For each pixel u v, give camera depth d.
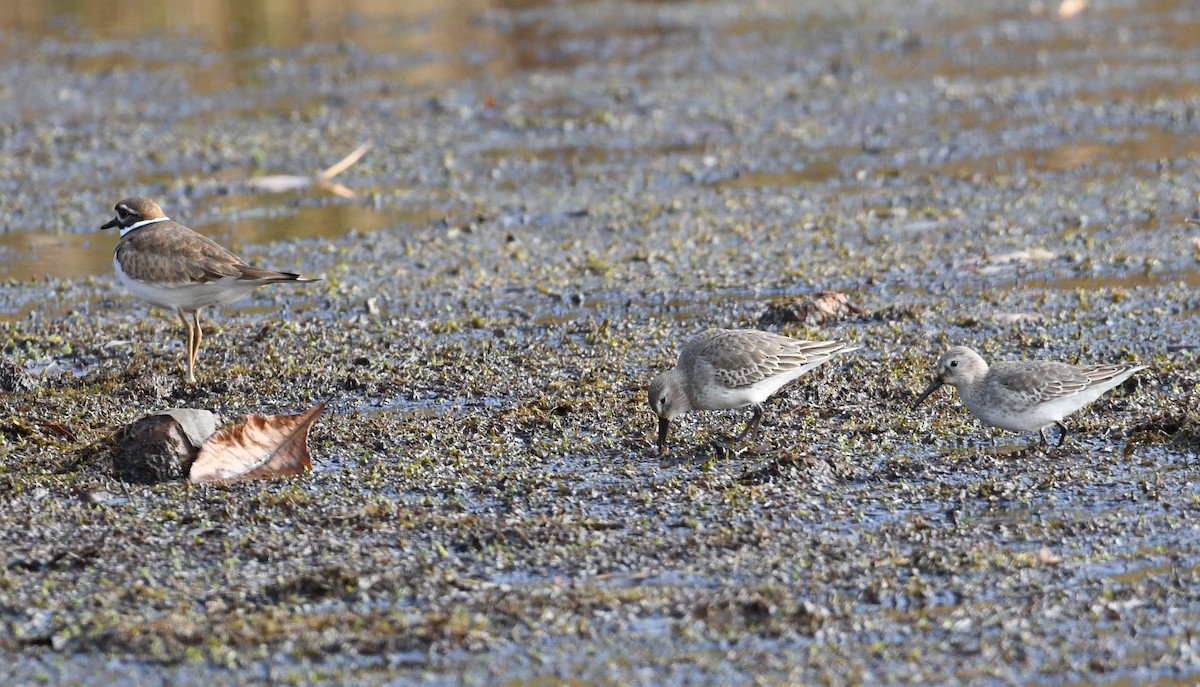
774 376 12.58
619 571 9.84
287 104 27.77
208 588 9.64
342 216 21.58
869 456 12.09
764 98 28.05
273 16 35.03
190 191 22.89
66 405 13.90
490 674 8.58
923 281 17.84
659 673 8.55
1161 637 8.85
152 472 11.66
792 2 36.78
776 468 11.52
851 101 27.77
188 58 31.25
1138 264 18.08
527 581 9.73
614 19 34.91
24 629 9.12
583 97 28.17
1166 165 22.81
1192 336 15.16
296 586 9.56
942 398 13.45
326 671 8.63
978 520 10.66
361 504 11.09
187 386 14.44
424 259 19.36
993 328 15.77
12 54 31.64
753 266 18.62
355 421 13.29
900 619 9.12
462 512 10.96
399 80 29.45
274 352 15.52
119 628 9.02
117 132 25.89
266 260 19.47
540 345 15.62
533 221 21.20
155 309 17.52
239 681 8.55
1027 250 18.72
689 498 11.12
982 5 36.47
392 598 9.46
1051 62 30.47
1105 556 9.94
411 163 24.30
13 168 24.00
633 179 23.22
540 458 12.23
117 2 36.16
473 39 33.03
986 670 8.54
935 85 28.75
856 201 21.70
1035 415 11.92
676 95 28.28
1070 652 8.71
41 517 10.86
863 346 14.67
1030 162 23.53
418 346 15.65
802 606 9.23
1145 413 12.79
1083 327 15.66
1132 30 33.34
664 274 18.38
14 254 19.97
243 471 11.74
